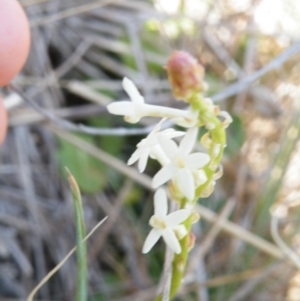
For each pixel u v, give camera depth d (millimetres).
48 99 289
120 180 287
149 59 322
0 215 267
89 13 322
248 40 339
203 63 329
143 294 255
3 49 165
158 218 88
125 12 330
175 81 80
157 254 275
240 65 339
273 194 258
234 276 235
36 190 282
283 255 232
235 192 275
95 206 282
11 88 204
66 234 277
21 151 281
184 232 90
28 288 261
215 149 87
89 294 264
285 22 333
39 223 272
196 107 84
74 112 284
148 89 305
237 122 297
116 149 285
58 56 315
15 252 263
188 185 83
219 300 249
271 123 319
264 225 260
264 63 336
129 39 323
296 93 310
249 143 291
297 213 276
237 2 337
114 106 88
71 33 316
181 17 313
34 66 296
